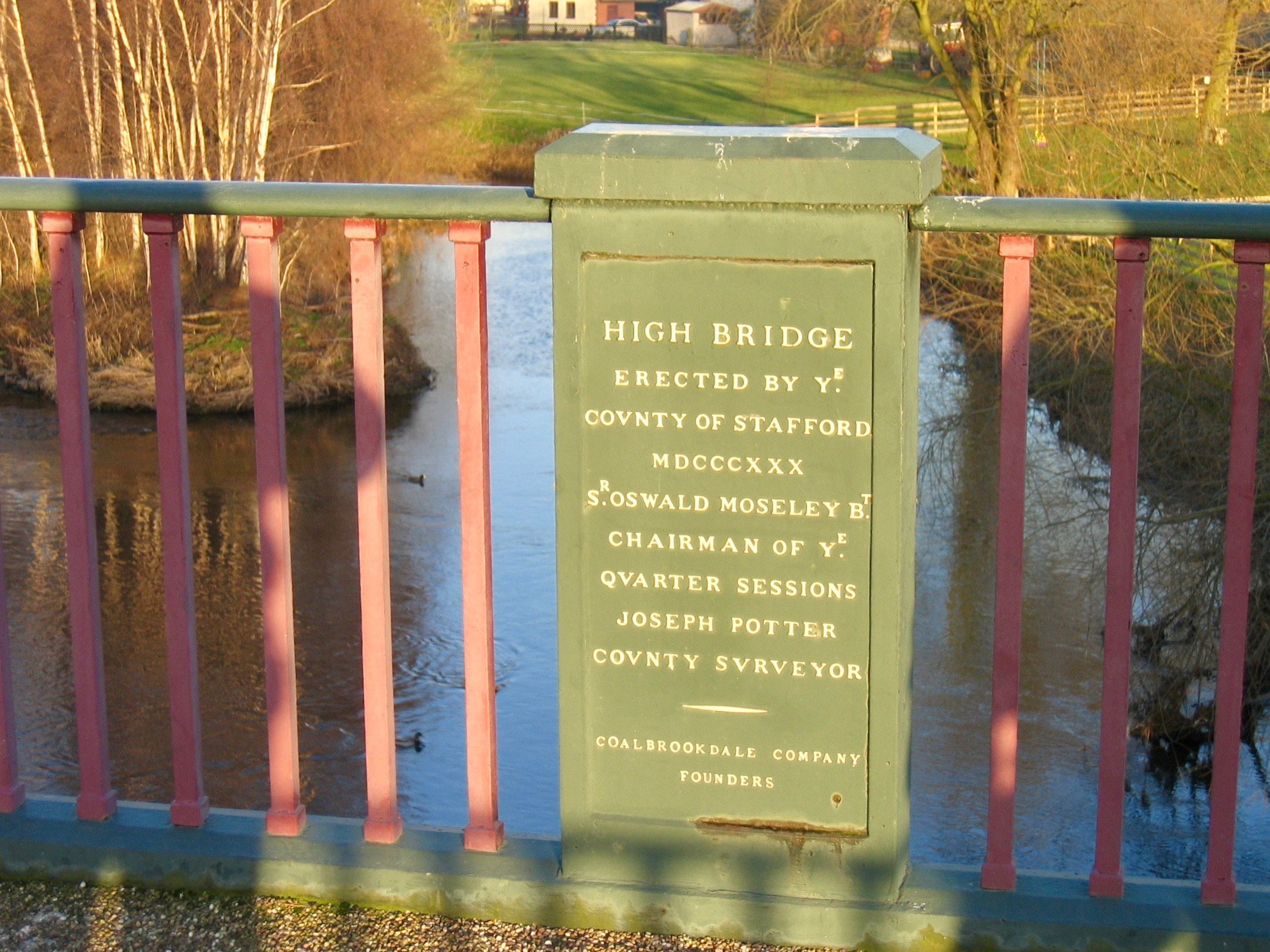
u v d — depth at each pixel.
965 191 14.17
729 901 2.46
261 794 11.23
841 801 2.42
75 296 2.49
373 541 2.52
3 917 2.54
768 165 2.22
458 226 2.37
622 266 2.31
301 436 21.06
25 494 17.69
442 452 20.16
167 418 2.51
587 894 2.50
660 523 2.39
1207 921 2.36
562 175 2.28
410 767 11.39
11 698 2.69
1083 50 12.27
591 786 2.50
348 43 26.02
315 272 24.81
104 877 2.64
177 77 26.28
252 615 14.92
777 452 2.33
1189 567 11.12
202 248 24.70
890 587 2.33
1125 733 2.35
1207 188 11.30
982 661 12.78
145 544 16.56
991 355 13.63
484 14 68.50
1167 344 11.09
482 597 2.50
